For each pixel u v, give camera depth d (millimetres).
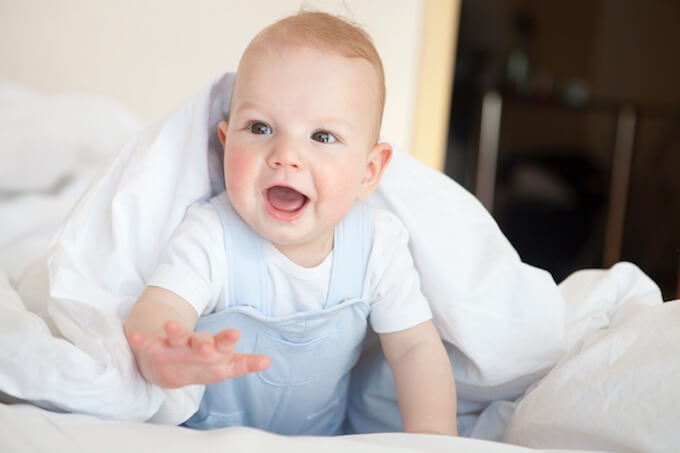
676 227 3023
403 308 841
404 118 2355
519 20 2852
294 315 796
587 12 2896
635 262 3029
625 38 2920
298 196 787
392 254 853
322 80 763
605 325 919
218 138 870
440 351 838
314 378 851
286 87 757
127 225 798
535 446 737
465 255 878
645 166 2990
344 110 770
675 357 662
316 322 813
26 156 1537
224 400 832
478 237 901
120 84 2148
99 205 823
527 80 2881
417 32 2328
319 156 759
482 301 851
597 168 2975
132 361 642
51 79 2105
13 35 2064
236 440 523
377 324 859
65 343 624
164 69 2166
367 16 2262
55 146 1583
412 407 809
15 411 560
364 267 843
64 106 1720
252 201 757
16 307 721
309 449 522
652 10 2920
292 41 775
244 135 769
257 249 802
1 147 1519
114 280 777
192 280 753
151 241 805
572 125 2938
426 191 907
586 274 1039
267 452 512
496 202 2920
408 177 912
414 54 2330
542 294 860
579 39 2895
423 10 2336
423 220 882
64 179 1561
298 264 817
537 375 878
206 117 835
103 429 546
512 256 875
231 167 766
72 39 2100
